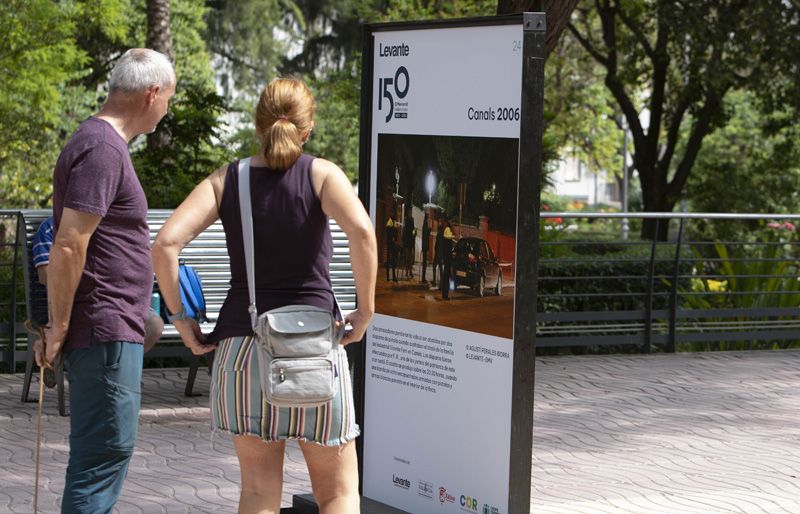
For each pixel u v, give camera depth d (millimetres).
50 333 3748
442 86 4484
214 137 12555
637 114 21969
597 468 6172
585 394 8352
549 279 10734
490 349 4344
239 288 3568
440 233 4523
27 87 18734
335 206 3535
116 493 3932
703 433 7125
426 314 4602
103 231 3789
